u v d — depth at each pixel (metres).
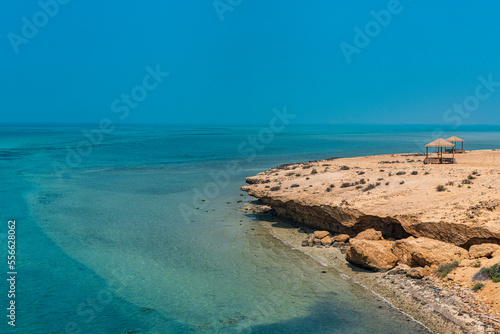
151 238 29.03
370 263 21.77
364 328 15.97
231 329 16.39
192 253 25.72
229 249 26.45
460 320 15.66
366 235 25.14
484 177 30.16
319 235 28.06
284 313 17.56
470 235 21.33
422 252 20.92
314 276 21.53
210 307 18.39
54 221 33.62
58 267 23.42
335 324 16.44
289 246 26.94
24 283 21.20
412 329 15.62
